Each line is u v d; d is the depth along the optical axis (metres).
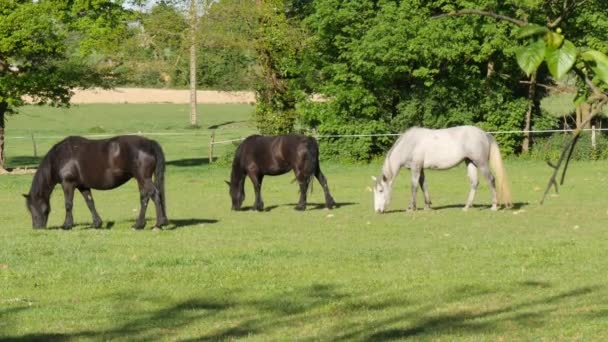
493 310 10.79
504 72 38.44
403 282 12.82
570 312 10.52
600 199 24.77
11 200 27.77
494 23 35.38
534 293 11.87
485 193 27.45
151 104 104.56
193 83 75.88
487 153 22.53
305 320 10.48
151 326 10.24
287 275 13.49
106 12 35.91
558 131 38.91
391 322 10.20
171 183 32.78
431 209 23.11
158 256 15.22
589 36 28.41
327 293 12.11
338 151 39.06
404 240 17.52
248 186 31.23
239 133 65.56
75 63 36.31
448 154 22.38
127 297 11.97
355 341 9.23
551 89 37.59
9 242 17.02
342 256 15.22
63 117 84.69
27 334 9.88
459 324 9.98
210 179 34.22
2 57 35.78
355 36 38.34
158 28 43.28
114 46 35.91
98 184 19.30
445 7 36.66
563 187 28.06
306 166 23.52
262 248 16.22
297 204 25.16
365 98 38.12
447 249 15.98
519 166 35.84
